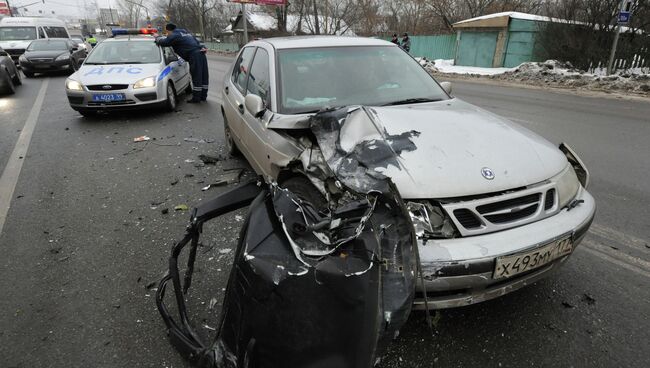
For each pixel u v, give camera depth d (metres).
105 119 8.15
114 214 3.94
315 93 3.39
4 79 11.16
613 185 4.49
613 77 12.67
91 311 2.59
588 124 7.34
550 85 13.23
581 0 15.38
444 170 2.23
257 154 3.60
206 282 2.84
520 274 2.18
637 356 2.19
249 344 1.61
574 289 2.72
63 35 21.23
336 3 34.53
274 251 1.72
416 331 2.38
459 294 2.10
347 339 1.60
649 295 2.66
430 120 2.79
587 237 3.38
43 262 3.15
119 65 8.45
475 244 2.04
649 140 6.30
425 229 2.05
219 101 9.95
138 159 5.60
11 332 2.43
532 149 2.58
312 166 2.55
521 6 29.19
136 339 2.36
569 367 2.12
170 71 8.78
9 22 19.45
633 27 14.77
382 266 1.85
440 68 19.56
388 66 3.81
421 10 33.47
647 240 3.33
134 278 2.93
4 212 4.02
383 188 2.04
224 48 40.59
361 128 2.60
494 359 2.18
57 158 5.70
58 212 4.00
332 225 1.87
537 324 2.42
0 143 6.50
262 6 42.16
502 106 9.18
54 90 12.20
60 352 2.27
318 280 1.63
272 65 3.63
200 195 4.36
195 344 2.02
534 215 2.24
